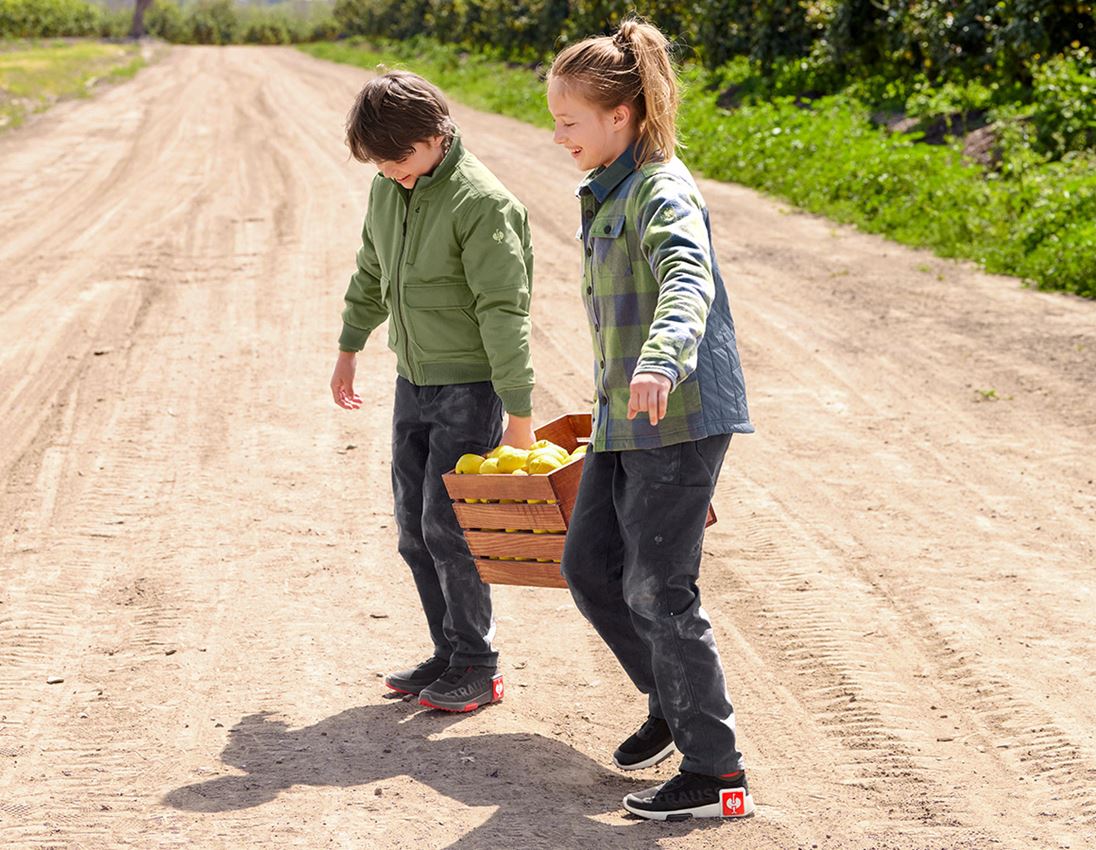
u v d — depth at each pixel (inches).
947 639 169.3
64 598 186.7
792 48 861.8
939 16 708.0
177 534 214.2
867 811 126.0
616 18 1142.3
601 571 125.0
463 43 1594.5
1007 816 124.8
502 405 147.1
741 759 123.6
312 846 117.6
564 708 153.0
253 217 555.8
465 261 137.0
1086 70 589.6
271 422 281.4
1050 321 361.7
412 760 136.7
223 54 1977.1
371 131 132.5
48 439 269.1
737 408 117.5
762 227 521.7
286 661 165.0
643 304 115.3
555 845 117.6
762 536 211.8
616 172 117.2
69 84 1301.7
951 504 226.5
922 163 551.2
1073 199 446.6
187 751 139.3
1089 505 224.5
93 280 436.5
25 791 130.0
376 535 215.0
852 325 362.3
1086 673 158.9
